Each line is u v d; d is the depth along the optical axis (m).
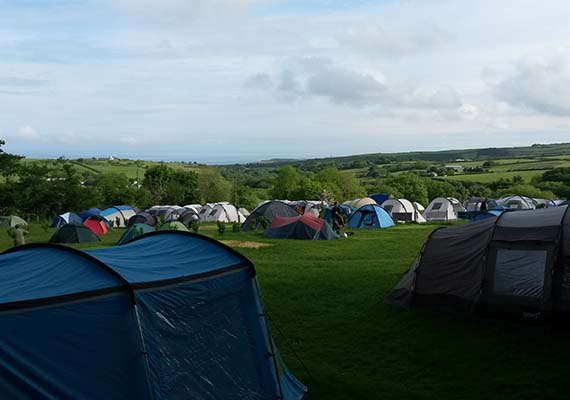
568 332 10.11
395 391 8.11
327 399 7.93
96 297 5.89
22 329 5.30
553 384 8.15
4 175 59.81
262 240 26.23
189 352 6.62
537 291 10.56
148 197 73.69
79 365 5.54
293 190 75.06
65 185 60.03
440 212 47.19
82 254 6.57
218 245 8.19
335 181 76.75
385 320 11.37
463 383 8.34
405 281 12.62
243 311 7.73
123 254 7.44
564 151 199.62
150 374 5.98
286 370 8.30
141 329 6.07
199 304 6.97
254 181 133.62
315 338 10.52
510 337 10.05
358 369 9.01
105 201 71.50
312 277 15.33
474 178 116.00
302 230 27.02
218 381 6.86
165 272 6.93
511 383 8.25
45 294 5.62
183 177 82.38
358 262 18.39
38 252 6.81
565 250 10.48
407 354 9.56
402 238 26.88
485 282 11.16
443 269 11.87
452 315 11.36
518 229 11.18
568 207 10.98
